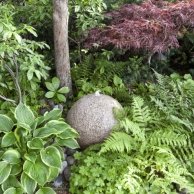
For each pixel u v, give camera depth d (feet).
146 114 10.57
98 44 11.46
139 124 10.39
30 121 9.87
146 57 13.74
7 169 8.83
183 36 13.79
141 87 12.93
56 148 9.26
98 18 12.31
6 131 9.61
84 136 10.27
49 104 12.51
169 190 9.03
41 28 13.92
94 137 10.19
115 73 13.24
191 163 9.71
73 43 14.21
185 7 10.80
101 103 10.55
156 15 11.08
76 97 12.76
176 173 9.06
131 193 8.73
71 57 14.14
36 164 8.88
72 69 13.65
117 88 12.64
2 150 9.52
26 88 11.99
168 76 13.11
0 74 11.67
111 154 9.84
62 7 11.55
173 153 10.07
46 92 12.89
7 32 8.86
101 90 12.57
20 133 9.49
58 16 11.67
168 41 10.80
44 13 12.65
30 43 11.07
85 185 9.13
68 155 10.57
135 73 13.33
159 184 8.93
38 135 9.46
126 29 10.77
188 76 13.01
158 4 12.34
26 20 13.64
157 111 10.96
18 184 8.84
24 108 9.99
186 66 14.83
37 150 9.24
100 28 11.85
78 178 9.31
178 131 10.18
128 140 9.72
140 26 10.71
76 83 13.15
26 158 8.91
